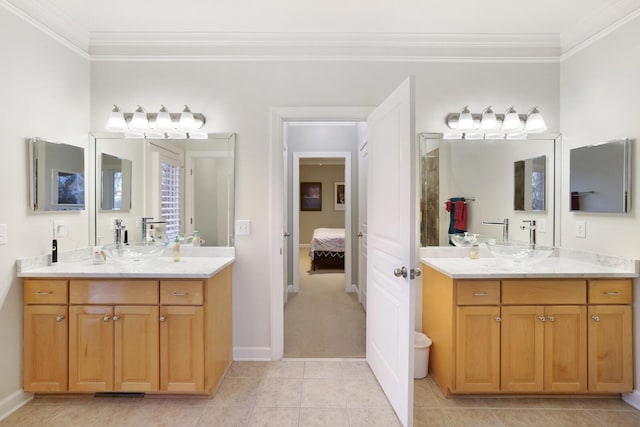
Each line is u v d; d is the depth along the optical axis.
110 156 2.56
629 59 2.05
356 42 2.55
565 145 2.52
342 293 4.60
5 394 1.91
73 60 2.39
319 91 2.57
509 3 2.13
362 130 3.94
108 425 1.82
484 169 2.59
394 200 1.97
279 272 2.60
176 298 1.99
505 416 1.91
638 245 2.00
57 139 2.25
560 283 2.01
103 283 1.99
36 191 2.07
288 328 3.28
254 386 2.21
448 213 2.58
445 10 2.22
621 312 2.02
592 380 2.01
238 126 2.57
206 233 2.59
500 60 2.56
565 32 2.48
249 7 2.18
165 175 2.58
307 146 4.64
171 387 1.99
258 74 2.57
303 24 2.40
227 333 2.43
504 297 2.00
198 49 2.56
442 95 2.57
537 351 2.01
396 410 1.91
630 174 2.04
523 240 2.60
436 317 2.28
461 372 2.01
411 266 1.73
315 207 9.36
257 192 2.58
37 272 1.98
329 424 1.84
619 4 2.08
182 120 2.45
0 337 1.88
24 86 2.02
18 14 1.97
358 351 2.75
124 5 2.15
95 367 1.99
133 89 2.56
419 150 2.58
